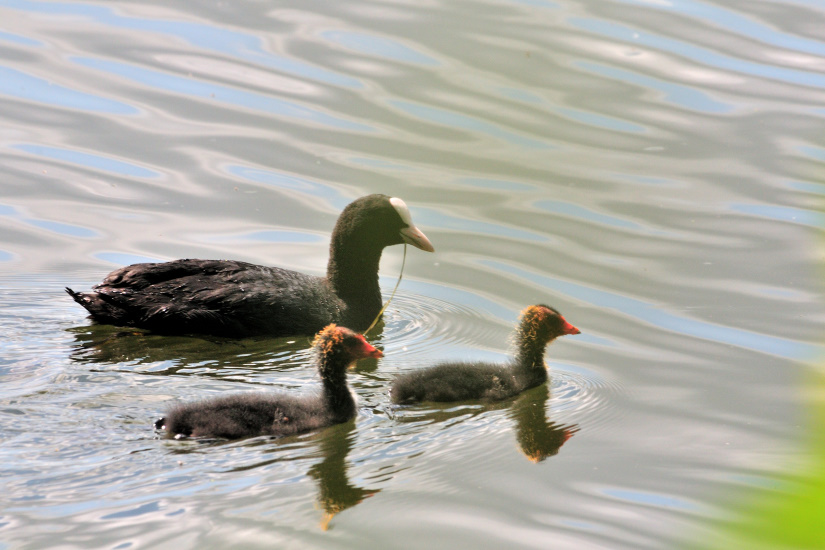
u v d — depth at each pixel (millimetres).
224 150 19750
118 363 12250
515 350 12953
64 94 21359
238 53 23297
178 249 16391
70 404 10711
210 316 13375
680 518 8984
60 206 17625
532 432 11008
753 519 3699
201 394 11344
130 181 18562
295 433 10406
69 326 13516
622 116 21031
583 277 15852
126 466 9320
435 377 11812
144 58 22891
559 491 9562
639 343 13656
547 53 23500
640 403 11883
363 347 11102
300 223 17453
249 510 8766
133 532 8258
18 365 11945
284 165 19297
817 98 21359
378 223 15125
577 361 13195
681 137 20266
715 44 23812
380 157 19719
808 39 23938
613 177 19000
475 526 8828
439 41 24094
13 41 23344
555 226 17516
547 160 19688
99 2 25766
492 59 23281
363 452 10164
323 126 20688
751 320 14164
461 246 17016
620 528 8828
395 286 16062
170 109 21062
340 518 8797
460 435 10742
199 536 8289
